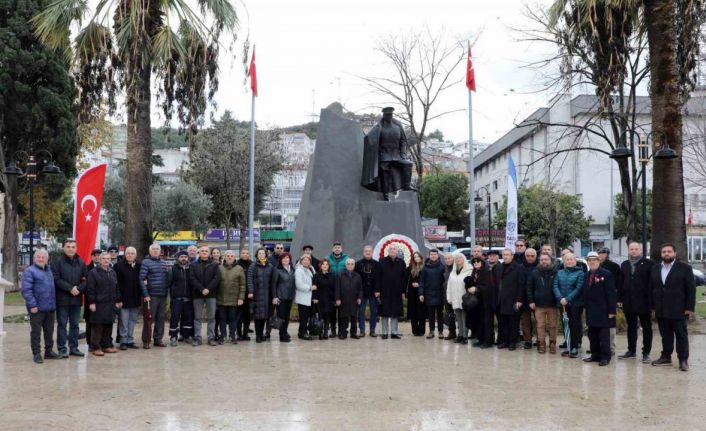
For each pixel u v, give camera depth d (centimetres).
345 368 969
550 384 856
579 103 4216
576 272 1112
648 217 4044
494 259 1305
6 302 2261
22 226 3123
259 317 1266
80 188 1335
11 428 631
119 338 1196
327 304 1328
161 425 640
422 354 1123
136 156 1722
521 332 1335
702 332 1440
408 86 3145
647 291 1048
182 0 1730
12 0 2497
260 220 6800
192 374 917
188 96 1847
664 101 1462
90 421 656
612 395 790
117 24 1683
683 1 1504
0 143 2536
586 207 4734
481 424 648
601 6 1605
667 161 1459
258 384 844
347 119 1911
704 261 4019
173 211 4147
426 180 5331
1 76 2430
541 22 2178
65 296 1080
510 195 1678
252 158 2184
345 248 1806
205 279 1237
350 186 1858
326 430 624
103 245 5031
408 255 1731
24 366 991
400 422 655
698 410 714
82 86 1764
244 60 1872
